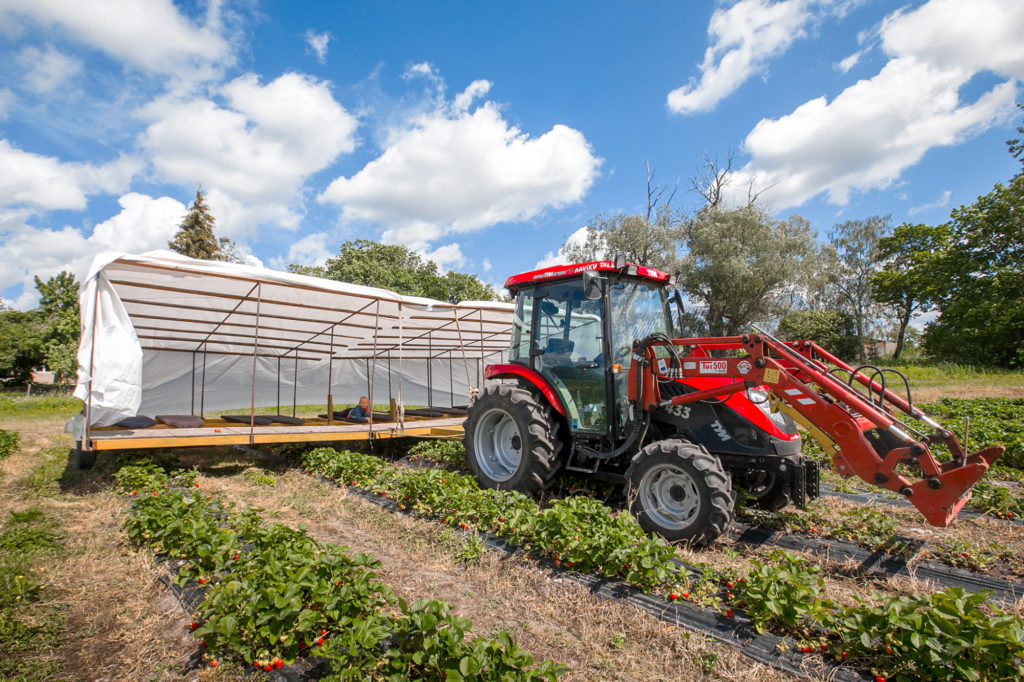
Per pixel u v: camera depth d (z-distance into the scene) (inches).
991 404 511.8
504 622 131.0
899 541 180.9
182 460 335.0
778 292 1099.3
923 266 1261.1
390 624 112.4
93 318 265.4
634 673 110.5
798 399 171.9
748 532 191.0
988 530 194.7
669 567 140.4
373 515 214.8
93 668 112.7
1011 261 1115.3
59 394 917.2
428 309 364.5
